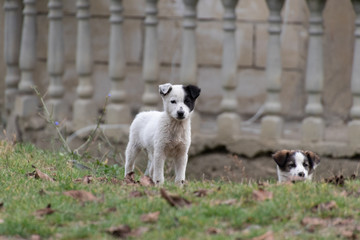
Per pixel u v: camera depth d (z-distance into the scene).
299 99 16.28
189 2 13.90
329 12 16.03
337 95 16.20
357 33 12.88
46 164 11.38
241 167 13.00
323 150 13.07
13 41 16.27
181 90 10.05
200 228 7.26
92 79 16.48
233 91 13.88
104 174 11.34
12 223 7.43
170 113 9.98
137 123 10.98
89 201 8.16
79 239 7.09
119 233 7.18
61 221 7.54
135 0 16.67
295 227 7.32
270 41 13.47
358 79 12.85
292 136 14.26
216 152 13.98
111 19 14.62
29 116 15.72
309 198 8.07
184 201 7.99
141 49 16.78
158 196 8.30
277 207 7.75
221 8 16.56
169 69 16.70
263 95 16.58
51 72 15.35
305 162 10.30
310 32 13.17
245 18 16.50
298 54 16.11
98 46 16.80
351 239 7.05
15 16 16.30
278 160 10.44
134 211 7.79
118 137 14.48
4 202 8.27
